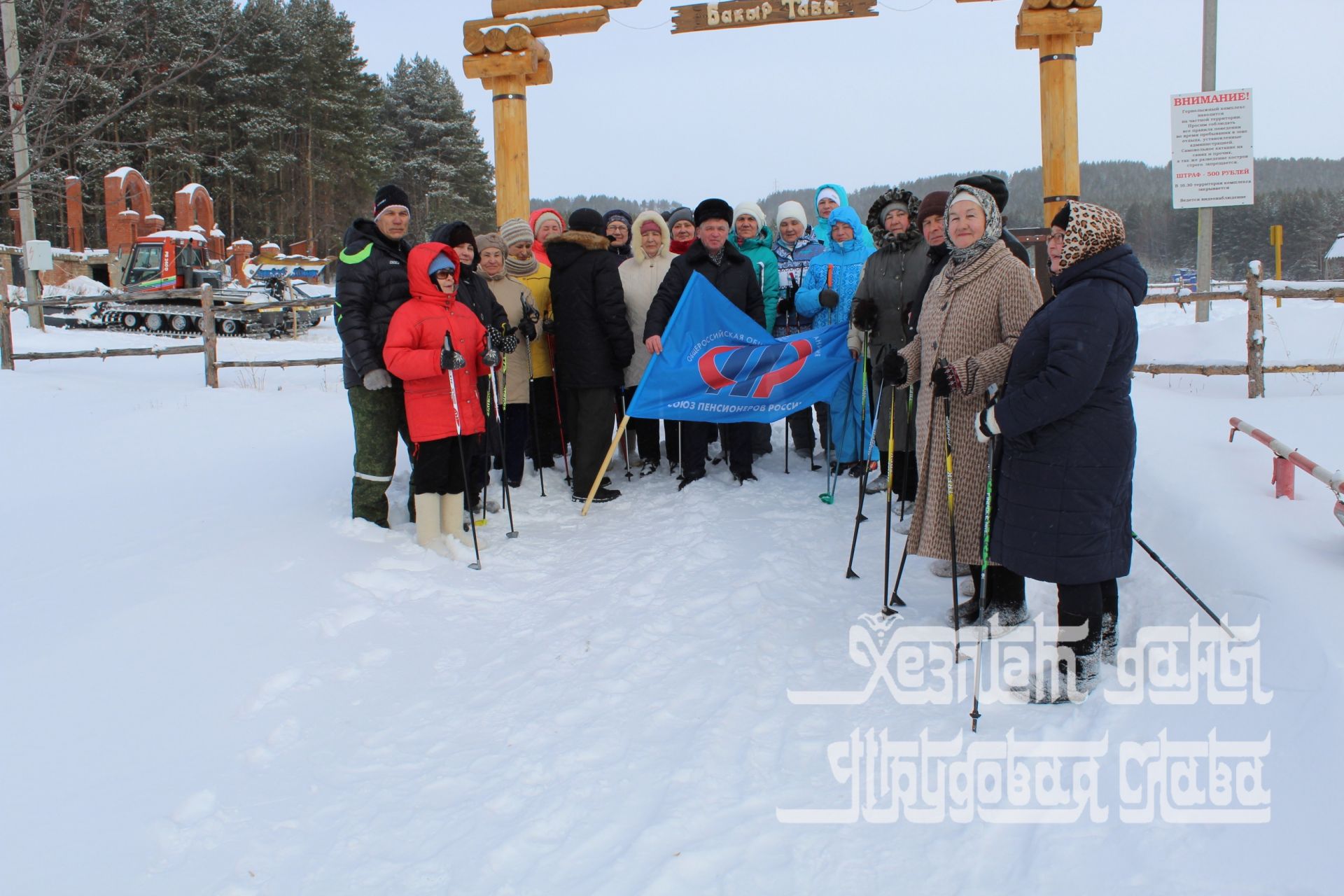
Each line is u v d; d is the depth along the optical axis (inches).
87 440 317.4
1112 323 116.8
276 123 1633.9
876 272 229.9
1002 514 126.6
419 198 2381.9
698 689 136.4
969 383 137.0
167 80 306.0
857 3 293.0
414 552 202.1
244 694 138.4
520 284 255.1
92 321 822.5
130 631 152.7
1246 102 345.4
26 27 313.1
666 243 266.4
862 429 194.9
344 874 98.5
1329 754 97.0
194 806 110.8
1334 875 83.0
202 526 215.8
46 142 281.7
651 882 91.8
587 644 156.3
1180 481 182.7
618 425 284.7
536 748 123.1
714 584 179.2
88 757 120.3
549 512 242.4
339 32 1943.9
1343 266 2164.1
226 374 494.0
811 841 97.9
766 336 245.3
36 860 100.7
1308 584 130.1
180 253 813.9
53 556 197.9
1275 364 270.2
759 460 287.4
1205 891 83.8
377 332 205.9
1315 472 151.6
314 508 230.5
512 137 327.0
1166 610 138.7
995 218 147.5
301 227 1876.2
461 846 102.2
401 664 151.6
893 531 206.8
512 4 316.2
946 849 94.7
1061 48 280.1
